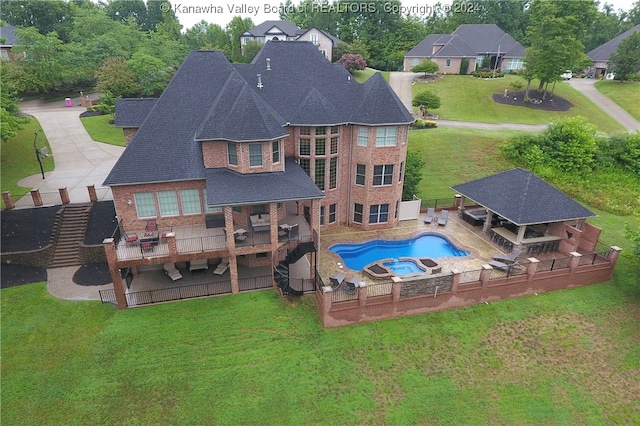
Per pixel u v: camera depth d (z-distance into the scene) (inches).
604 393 679.1
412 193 1282.0
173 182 871.1
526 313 838.5
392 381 676.7
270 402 628.4
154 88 2026.3
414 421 615.2
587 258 940.0
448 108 2217.0
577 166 1561.3
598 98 2427.4
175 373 664.4
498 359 730.2
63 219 1043.3
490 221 1094.4
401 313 810.2
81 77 2225.6
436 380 683.4
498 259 959.0
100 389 633.0
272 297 833.5
